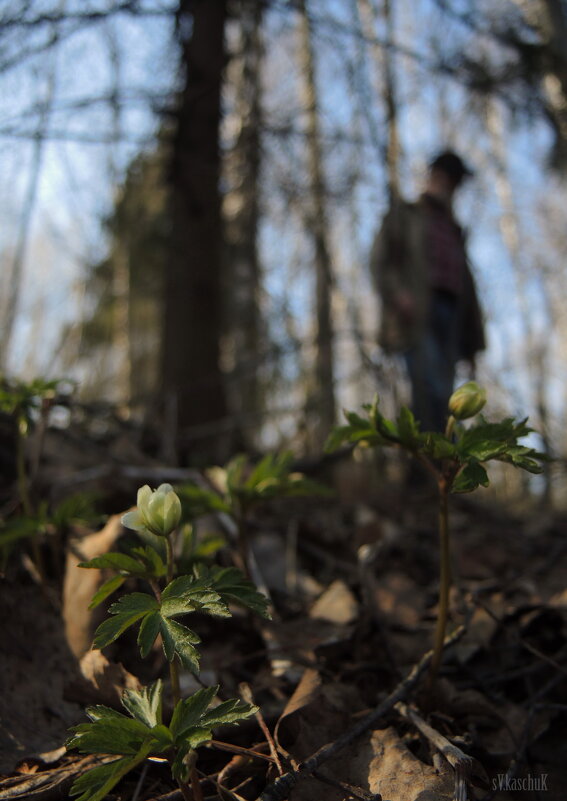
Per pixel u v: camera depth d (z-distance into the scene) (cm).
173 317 494
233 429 440
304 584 228
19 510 202
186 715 98
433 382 356
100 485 256
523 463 116
